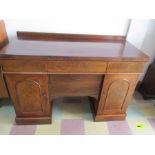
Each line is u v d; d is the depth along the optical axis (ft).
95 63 3.83
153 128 5.04
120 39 5.62
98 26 5.37
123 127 4.99
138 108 5.94
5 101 5.81
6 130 4.65
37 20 5.09
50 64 3.73
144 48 6.11
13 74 3.85
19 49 3.93
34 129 4.72
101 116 5.02
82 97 6.30
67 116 5.33
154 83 6.10
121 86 4.40
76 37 5.41
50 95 4.64
